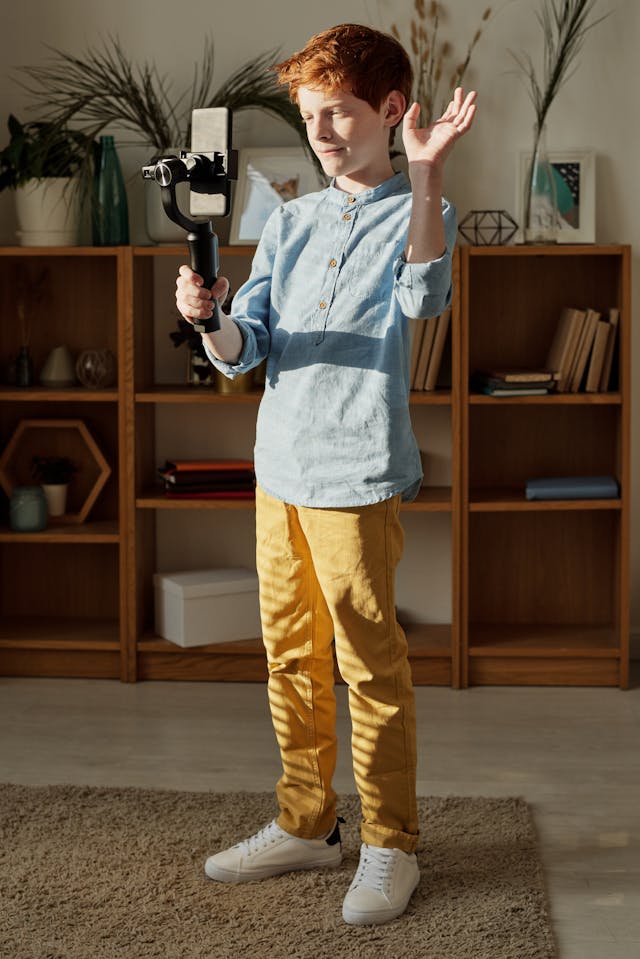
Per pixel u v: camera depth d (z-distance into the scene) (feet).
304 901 6.79
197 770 8.84
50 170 10.98
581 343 10.62
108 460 11.81
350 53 5.99
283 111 10.84
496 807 8.06
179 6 11.27
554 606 11.79
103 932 6.42
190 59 11.30
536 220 10.62
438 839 7.59
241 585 10.99
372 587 6.46
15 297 11.62
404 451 6.43
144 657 11.10
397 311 6.25
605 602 11.75
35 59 11.42
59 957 6.16
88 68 10.96
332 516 6.43
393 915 6.56
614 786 8.55
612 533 11.65
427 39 11.16
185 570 11.76
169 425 11.78
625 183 11.25
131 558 10.89
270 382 6.64
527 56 11.12
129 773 8.78
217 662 11.05
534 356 11.44
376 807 6.76
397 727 6.64
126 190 11.37
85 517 11.44
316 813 7.10
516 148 11.24
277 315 6.59
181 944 6.31
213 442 11.77
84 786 8.41
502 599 11.82
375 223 6.31
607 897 6.91
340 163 6.20
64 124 10.89
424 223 5.74
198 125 5.81
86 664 11.17
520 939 6.33
